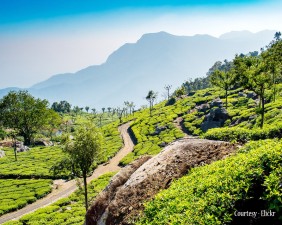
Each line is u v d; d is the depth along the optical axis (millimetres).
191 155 20531
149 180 19516
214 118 103375
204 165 18969
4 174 89562
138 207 17594
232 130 28625
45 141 148750
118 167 93875
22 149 128375
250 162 13070
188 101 160625
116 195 19781
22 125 144750
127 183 20469
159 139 114500
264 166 12500
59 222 50375
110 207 19219
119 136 140750
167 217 12828
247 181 11945
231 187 12047
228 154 19172
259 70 61000
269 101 101500
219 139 28578
